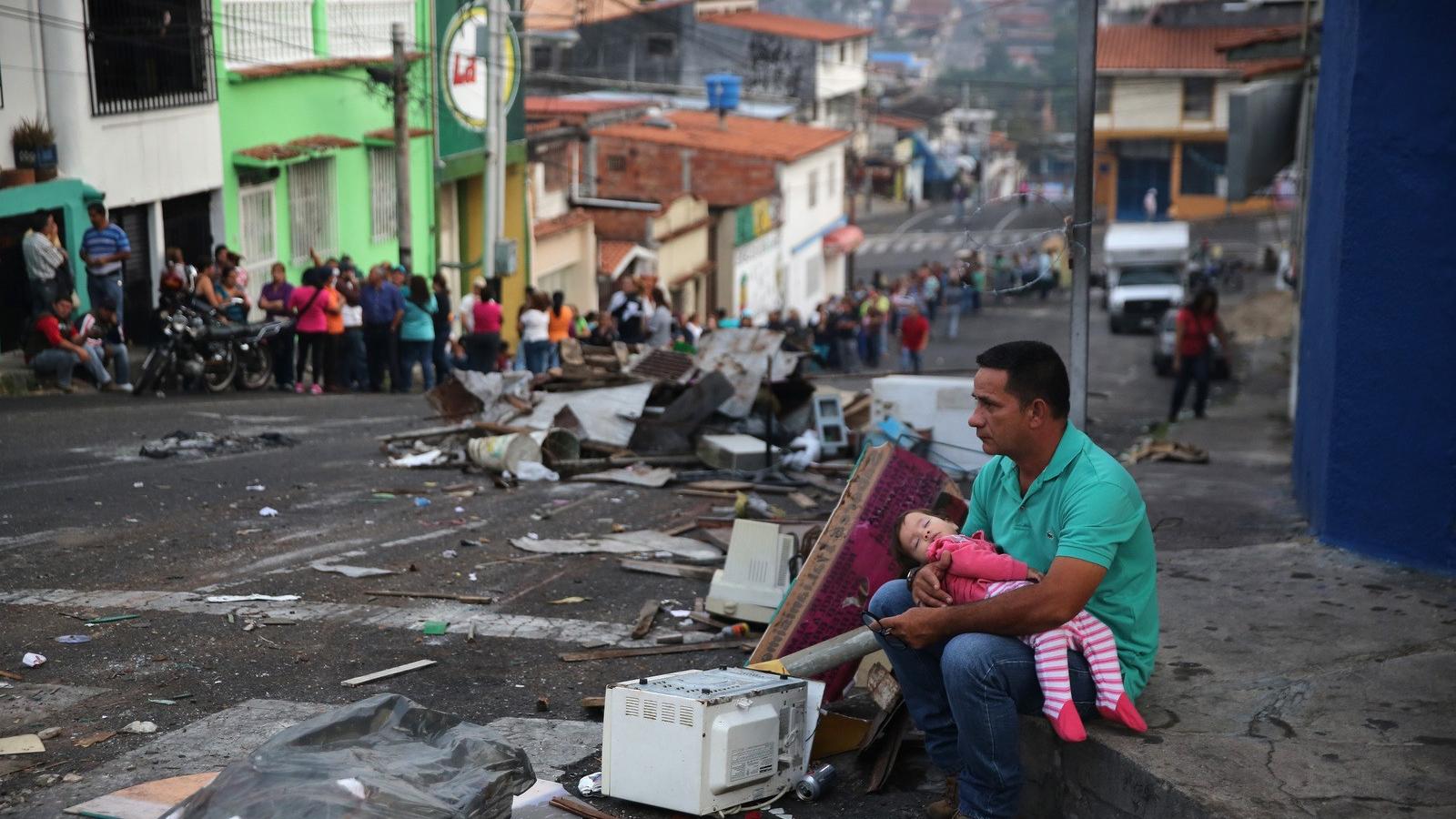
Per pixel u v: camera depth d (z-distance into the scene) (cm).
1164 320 3212
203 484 1084
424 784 394
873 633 473
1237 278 5350
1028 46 16838
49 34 1934
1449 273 618
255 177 2452
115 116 2059
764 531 684
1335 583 612
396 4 2925
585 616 713
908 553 438
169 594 737
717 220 4547
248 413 1586
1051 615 402
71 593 737
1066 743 434
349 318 2031
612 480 1126
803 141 5359
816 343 3712
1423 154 625
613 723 461
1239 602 585
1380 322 651
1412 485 642
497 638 670
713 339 1294
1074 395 769
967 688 405
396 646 654
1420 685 468
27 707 556
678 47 6556
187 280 1856
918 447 1155
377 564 817
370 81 2797
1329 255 767
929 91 10338
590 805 453
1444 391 624
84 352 1720
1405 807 375
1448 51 612
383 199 2950
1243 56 1789
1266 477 1220
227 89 2361
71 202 1931
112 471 1133
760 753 457
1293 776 396
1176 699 460
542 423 1233
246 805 370
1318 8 1709
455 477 1148
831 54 7350
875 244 7119
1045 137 8544
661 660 636
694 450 1216
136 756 501
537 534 917
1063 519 420
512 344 3488
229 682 594
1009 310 5194
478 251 3462
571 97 5384
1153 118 6706
